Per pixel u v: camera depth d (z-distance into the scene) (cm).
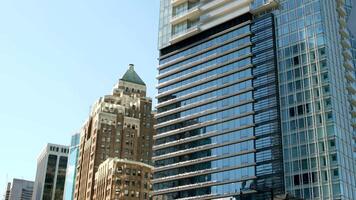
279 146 10900
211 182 12206
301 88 11125
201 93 13775
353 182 10181
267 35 12400
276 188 10469
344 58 12019
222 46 13762
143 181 17000
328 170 9888
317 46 11231
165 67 15650
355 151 10844
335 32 11875
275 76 11731
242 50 13025
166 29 16150
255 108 11925
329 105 10475
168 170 13775
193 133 13500
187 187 12862
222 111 12850
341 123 10606
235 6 13700
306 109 10825
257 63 12400
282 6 12512
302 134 10656
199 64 14325
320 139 10294
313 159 10219
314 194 9875
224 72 13288
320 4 11631
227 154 12125
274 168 10775
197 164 12950
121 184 16550
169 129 14400
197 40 14800
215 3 14325
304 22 11775
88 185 19538
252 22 13088
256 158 11338
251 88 12238
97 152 19625
